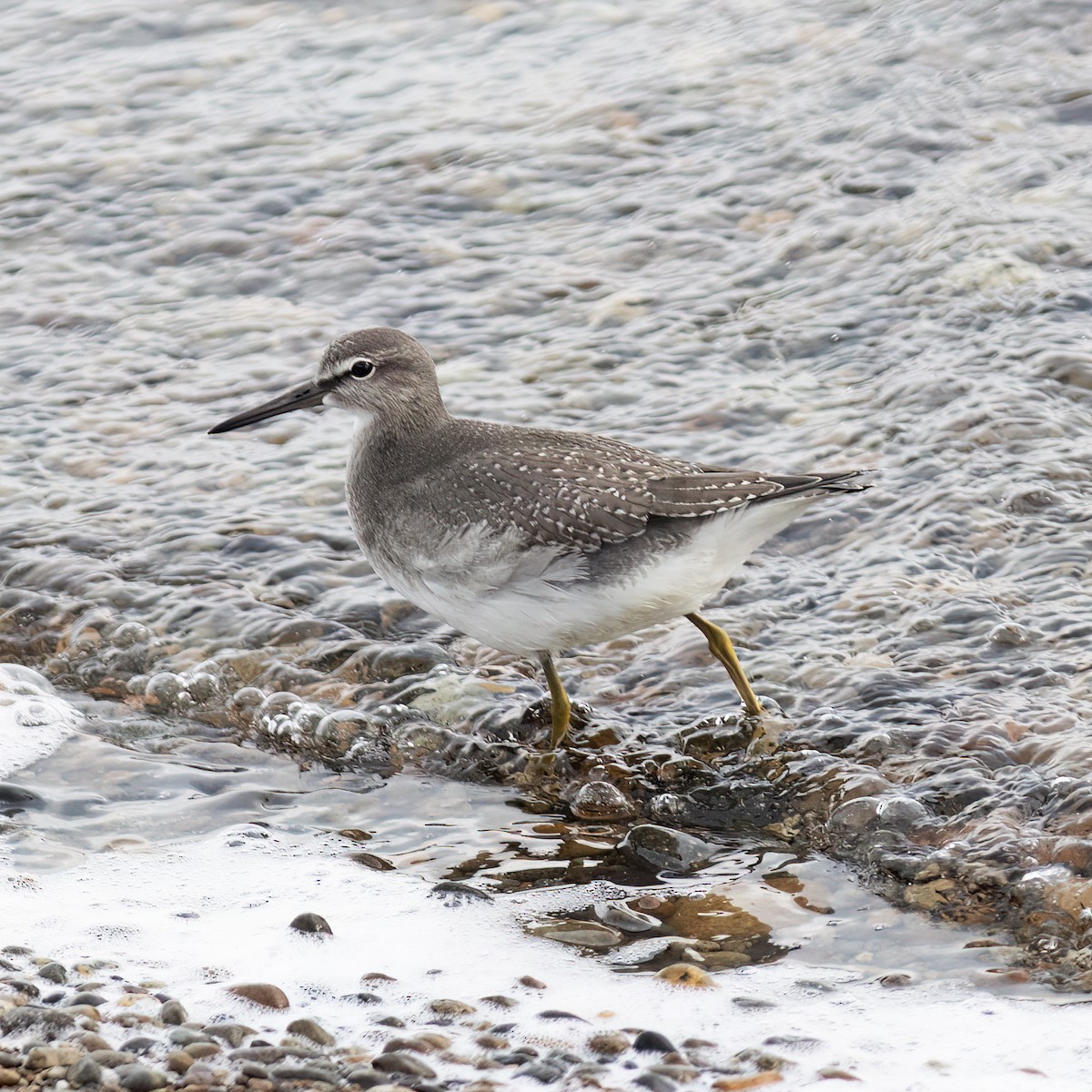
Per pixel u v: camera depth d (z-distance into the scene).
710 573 10.33
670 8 22.06
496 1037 7.80
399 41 21.86
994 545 12.52
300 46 21.86
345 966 8.55
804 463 13.73
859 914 9.00
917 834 9.54
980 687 10.87
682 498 10.08
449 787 10.77
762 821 10.09
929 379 14.55
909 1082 7.29
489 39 21.77
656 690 11.52
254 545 13.43
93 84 21.14
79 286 17.34
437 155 19.11
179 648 12.31
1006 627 11.41
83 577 13.05
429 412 11.35
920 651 11.38
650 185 18.25
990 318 15.32
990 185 17.25
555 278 16.91
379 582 13.02
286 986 8.34
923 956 8.52
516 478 10.42
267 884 9.48
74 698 11.95
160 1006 8.09
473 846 9.98
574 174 18.61
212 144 19.67
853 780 10.05
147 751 11.24
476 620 10.62
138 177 19.06
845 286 16.25
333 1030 7.92
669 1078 7.38
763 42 20.73
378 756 11.13
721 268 16.80
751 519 10.16
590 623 10.36
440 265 17.30
